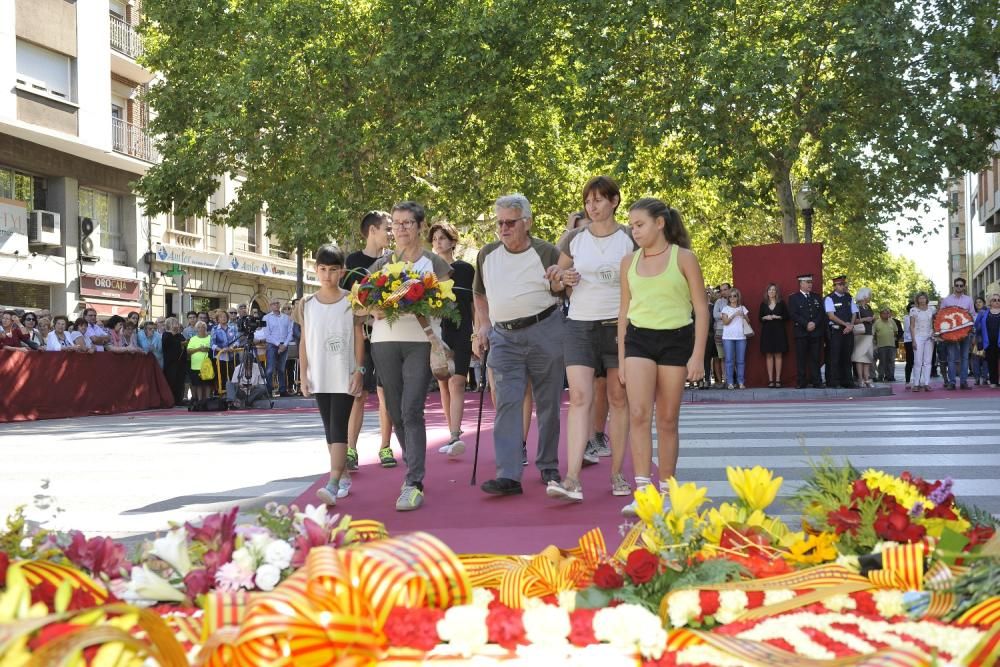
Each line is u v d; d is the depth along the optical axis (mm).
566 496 6742
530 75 28812
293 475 8875
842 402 17656
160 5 29000
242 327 22547
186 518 6656
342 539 3477
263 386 22234
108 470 9539
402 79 27594
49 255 31906
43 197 32281
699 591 2814
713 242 31281
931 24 25516
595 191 7031
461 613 2439
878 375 25766
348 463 8828
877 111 25766
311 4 27594
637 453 6473
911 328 21125
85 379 20406
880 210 28406
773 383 20312
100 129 32500
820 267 20188
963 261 87500
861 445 9805
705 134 25266
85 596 2826
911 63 25281
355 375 7336
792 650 2529
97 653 1931
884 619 2842
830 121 25781
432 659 2332
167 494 7859
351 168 28531
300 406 22000
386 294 7008
